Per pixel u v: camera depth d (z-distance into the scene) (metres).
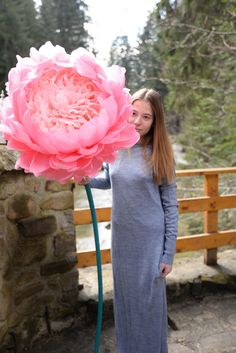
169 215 1.61
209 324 2.39
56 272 2.21
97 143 0.79
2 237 1.83
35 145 0.77
